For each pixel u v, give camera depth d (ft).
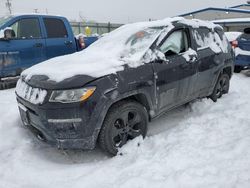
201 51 15.23
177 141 12.10
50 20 24.02
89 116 10.06
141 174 9.71
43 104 10.09
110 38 14.75
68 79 10.24
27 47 22.22
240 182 8.77
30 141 12.64
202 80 15.35
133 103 11.45
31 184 9.74
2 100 18.42
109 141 10.89
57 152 11.95
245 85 23.39
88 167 10.72
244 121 13.82
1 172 10.46
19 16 22.29
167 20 14.39
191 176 9.30
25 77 12.18
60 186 9.51
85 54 13.60
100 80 10.34
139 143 11.82
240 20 71.00
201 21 16.69
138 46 12.74
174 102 13.61
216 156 10.57
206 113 15.40
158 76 12.19
